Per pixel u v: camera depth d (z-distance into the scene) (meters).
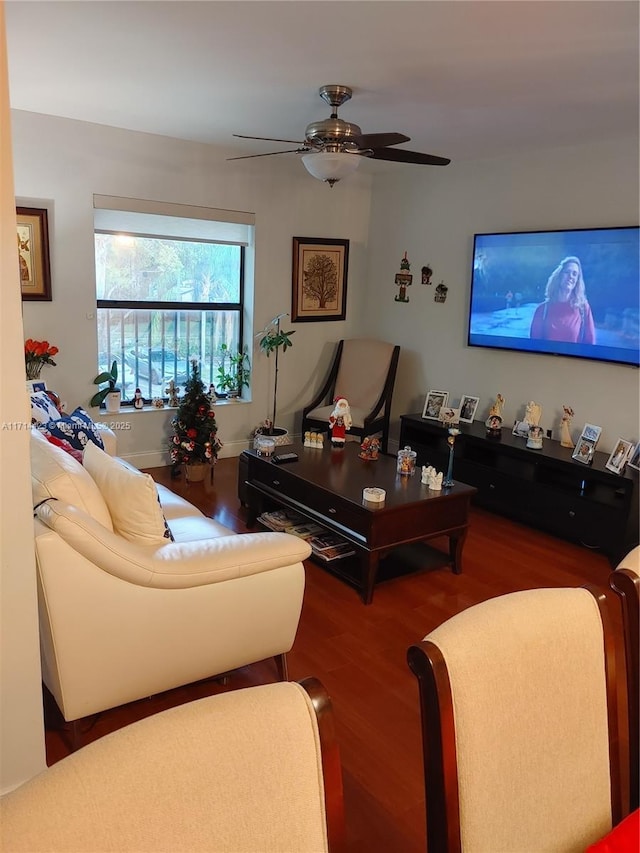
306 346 5.77
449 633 1.01
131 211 4.60
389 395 5.37
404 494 3.28
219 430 5.43
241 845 0.78
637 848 0.90
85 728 2.19
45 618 1.90
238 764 0.79
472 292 4.90
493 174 4.77
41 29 2.58
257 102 3.54
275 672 2.57
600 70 2.84
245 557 2.18
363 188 5.76
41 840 0.67
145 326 5.07
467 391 5.15
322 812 0.84
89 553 1.90
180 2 2.30
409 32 2.48
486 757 1.00
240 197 5.09
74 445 3.09
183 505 3.12
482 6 2.23
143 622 2.04
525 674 1.05
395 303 5.70
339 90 3.19
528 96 3.24
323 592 3.25
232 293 5.42
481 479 4.42
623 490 3.77
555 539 4.06
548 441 4.44
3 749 1.76
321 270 5.68
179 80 3.21
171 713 0.80
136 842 0.72
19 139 4.08
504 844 1.02
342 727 2.26
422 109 3.51
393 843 1.80
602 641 1.16
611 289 4.04
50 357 4.45
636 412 4.05
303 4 2.27
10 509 1.66
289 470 3.62
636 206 3.97
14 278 1.58
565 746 1.09
